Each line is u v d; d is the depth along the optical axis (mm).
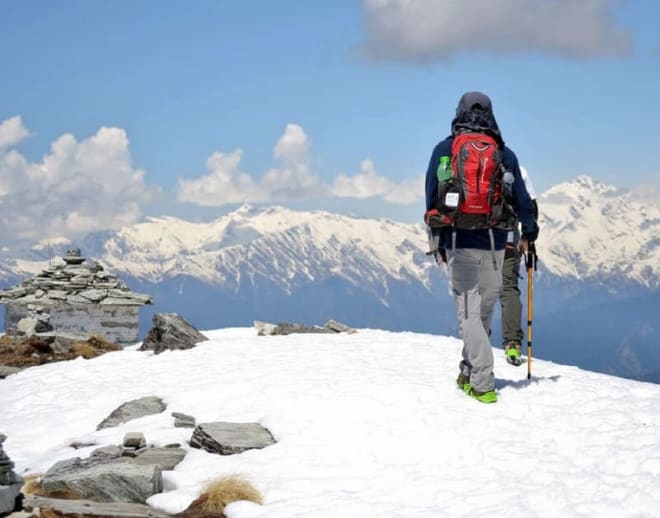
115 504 9602
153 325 19188
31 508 9453
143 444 11508
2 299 30469
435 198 11906
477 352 12047
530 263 12914
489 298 12273
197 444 11531
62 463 10742
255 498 9500
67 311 29875
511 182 11586
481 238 11852
